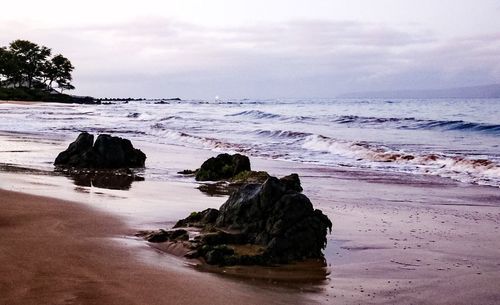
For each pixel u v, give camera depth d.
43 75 161.00
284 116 60.03
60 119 53.47
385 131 41.72
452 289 6.84
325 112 80.38
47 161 20.19
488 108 91.75
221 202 12.65
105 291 6.12
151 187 15.05
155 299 5.96
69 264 7.12
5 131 35.69
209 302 5.99
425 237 9.77
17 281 6.29
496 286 6.98
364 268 7.76
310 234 8.33
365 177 18.25
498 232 10.26
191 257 7.85
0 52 146.25
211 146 28.97
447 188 16.03
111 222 9.94
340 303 6.20
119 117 60.34
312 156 24.72
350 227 10.51
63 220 9.88
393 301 6.33
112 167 19.58
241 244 8.36
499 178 18.06
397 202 13.62
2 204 11.09
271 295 6.39
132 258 7.63
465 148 28.61
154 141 32.06
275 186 8.73
